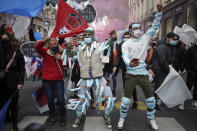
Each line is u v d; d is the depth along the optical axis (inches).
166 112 153.5
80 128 122.0
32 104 172.6
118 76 340.5
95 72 120.0
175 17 580.4
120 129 119.3
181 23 546.0
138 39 119.3
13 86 108.4
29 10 126.1
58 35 119.2
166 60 159.8
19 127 121.6
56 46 119.1
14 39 112.0
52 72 121.9
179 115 146.6
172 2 579.5
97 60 120.6
